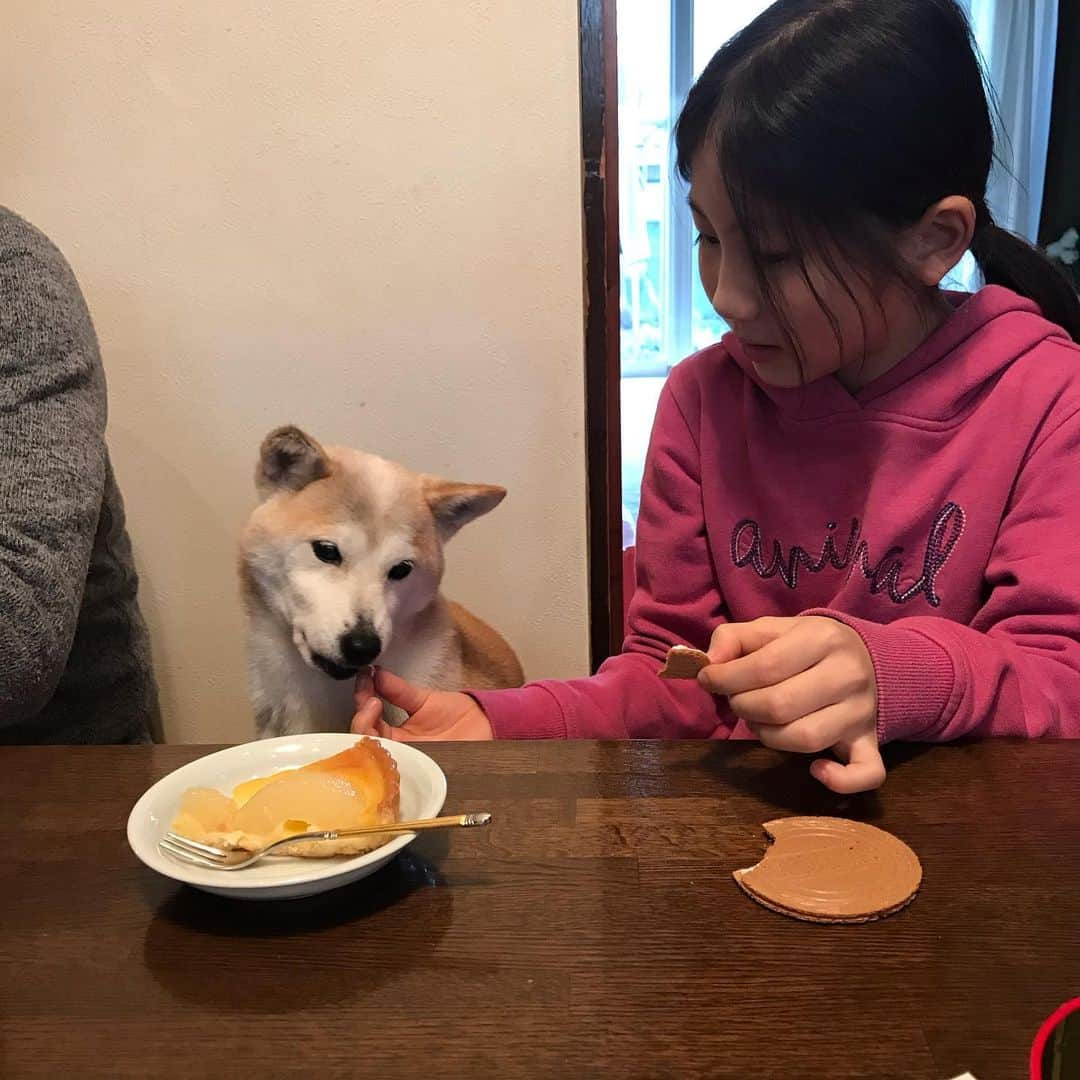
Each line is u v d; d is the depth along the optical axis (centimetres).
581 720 85
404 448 157
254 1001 44
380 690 85
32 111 145
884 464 96
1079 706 73
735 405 108
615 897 51
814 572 101
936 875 52
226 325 153
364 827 52
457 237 148
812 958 46
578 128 144
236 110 144
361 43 141
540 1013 43
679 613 106
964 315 96
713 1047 40
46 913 52
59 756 71
